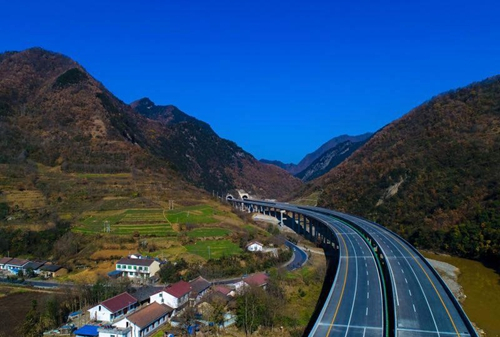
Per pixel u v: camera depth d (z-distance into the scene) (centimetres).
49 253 11900
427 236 13562
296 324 7150
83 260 11181
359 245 11456
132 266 10112
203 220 14175
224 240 12450
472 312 7931
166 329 7112
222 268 10269
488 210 13025
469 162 15912
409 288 7262
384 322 5803
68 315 7781
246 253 11381
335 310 6309
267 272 10081
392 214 15775
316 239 16350
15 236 12456
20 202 14425
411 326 5588
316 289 9269
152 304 7631
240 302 7306
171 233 12538
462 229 12925
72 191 15712
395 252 10100
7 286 9894
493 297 8850
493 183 14262
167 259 10738
